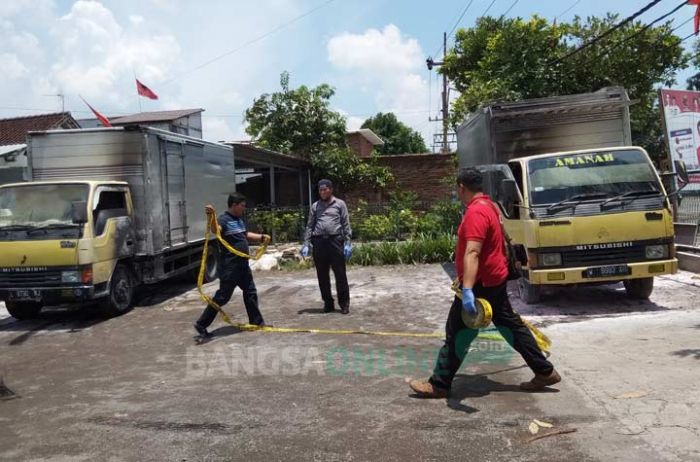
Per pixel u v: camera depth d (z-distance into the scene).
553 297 9.18
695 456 3.70
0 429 4.78
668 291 9.12
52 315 9.91
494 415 4.53
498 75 18.45
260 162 20.61
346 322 8.20
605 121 10.14
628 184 8.21
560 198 8.16
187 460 4.04
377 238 18.53
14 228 8.77
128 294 9.77
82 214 8.62
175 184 11.04
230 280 7.57
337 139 24.98
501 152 10.20
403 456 3.94
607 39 17.84
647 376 5.16
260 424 4.59
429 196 24.45
